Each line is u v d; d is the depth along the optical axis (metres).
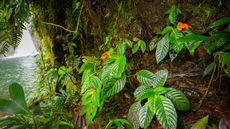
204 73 1.47
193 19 1.64
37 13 2.54
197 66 1.65
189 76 1.67
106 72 1.47
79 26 2.56
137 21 1.94
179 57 1.86
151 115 1.12
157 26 1.85
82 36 2.70
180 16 1.69
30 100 2.87
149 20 1.87
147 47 1.97
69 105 2.16
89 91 1.45
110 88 1.45
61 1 2.56
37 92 2.87
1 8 1.97
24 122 1.25
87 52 2.76
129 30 2.02
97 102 1.26
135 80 1.95
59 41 2.81
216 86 1.45
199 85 1.55
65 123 1.40
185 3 1.64
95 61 1.64
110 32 2.24
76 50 2.83
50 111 1.74
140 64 2.07
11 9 1.86
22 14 1.91
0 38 2.03
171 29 1.46
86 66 1.72
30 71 4.79
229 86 1.25
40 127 1.21
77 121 1.68
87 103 1.39
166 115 1.04
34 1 2.30
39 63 3.19
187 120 1.20
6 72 4.79
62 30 2.77
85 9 2.36
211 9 1.52
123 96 1.89
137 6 1.90
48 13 2.57
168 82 1.73
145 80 1.44
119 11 2.01
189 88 1.56
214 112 1.18
